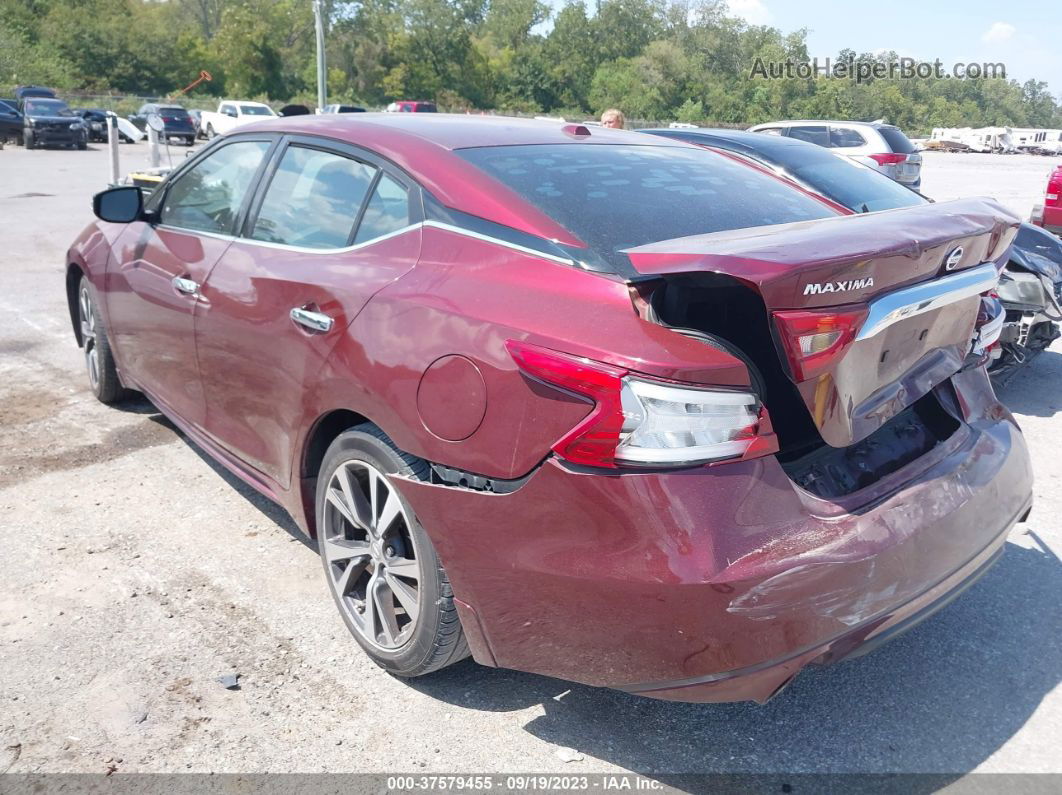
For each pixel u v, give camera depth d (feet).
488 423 7.60
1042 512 13.62
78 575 11.06
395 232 9.29
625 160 10.36
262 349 10.29
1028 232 20.58
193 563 11.46
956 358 9.21
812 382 7.15
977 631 10.35
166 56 242.37
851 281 6.97
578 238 8.09
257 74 243.81
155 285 12.76
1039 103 542.98
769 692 7.11
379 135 10.14
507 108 325.01
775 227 8.09
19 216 43.68
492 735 8.52
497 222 8.52
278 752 8.18
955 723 8.78
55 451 14.84
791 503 7.22
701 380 6.85
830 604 7.05
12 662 9.30
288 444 10.19
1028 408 18.95
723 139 22.40
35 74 212.02
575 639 7.39
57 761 7.95
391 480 8.50
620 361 6.89
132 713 8.60
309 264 9.94
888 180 21.72
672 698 7.29
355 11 276.00
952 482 8.33
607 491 6.95
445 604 8.34
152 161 38.96
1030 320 17.80
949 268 8.06
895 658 9.82
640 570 6.86
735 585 6.76
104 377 16.08
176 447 15.16
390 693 9.08
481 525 7.72
